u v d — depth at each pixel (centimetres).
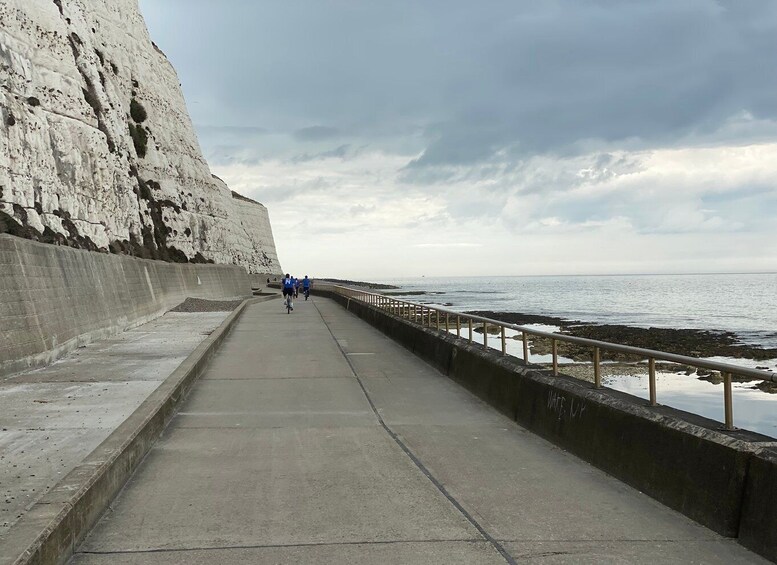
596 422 802
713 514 578
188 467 808
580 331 4759
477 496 688
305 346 2186
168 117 6156
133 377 1404
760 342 4088
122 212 3978
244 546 554
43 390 1244
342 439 952
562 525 599
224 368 1686
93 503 612
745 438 573
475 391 1301
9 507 610
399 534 580
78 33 4000
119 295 2603
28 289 1587
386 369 1667
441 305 9544
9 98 2552
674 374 2381
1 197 2355
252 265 9694
